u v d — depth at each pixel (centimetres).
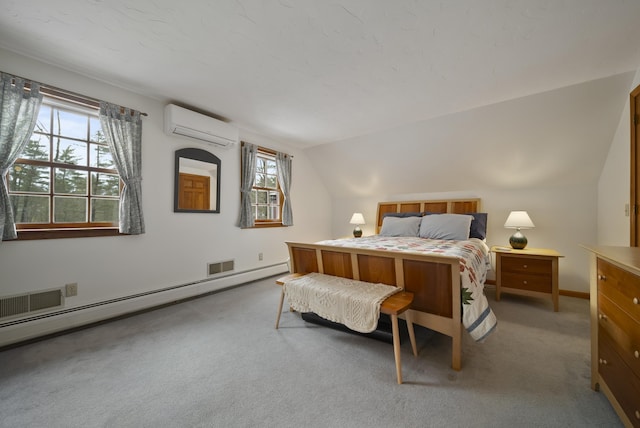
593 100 247
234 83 241
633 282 108
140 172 261
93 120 243
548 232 334
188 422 124
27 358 179
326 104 284
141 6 151
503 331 222
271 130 371
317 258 244
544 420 124
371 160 428
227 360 177
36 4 149
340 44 185
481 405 135
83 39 182
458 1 146
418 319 186
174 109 275
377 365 171
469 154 349
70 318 220
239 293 327
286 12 155
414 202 435
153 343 201
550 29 166
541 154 311
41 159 215
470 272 189
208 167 327
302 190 474
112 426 122
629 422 110
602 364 137
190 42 184
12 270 197
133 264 262
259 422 124
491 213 374
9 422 124
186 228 305
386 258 198
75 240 226
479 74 221
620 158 255
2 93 189
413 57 198
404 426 122
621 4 145
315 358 180
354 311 173
